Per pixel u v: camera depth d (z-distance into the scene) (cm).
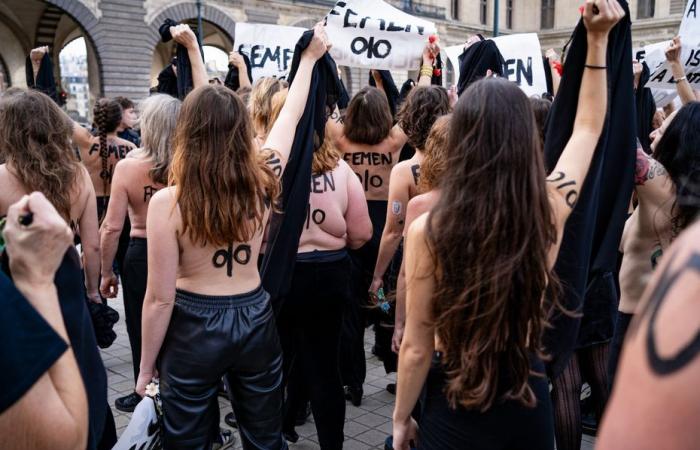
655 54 573
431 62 470
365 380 463
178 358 222
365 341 560
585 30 198
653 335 73
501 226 155
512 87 162
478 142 158
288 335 316
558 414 269
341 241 311
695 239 76
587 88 193
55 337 113
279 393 243
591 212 193
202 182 215
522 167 157
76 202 296
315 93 274
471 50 455
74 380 121
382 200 404
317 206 301
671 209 231
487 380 160
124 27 2191
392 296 285
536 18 3644
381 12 464
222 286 229
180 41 379
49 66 573
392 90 526
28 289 121
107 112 479
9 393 105
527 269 159
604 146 196
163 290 220
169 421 224
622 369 78
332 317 308
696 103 228
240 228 223
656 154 237
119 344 536
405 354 176
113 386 442
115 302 673
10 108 260
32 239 120
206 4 2383
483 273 156
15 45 2597
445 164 168
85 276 316
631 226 262
